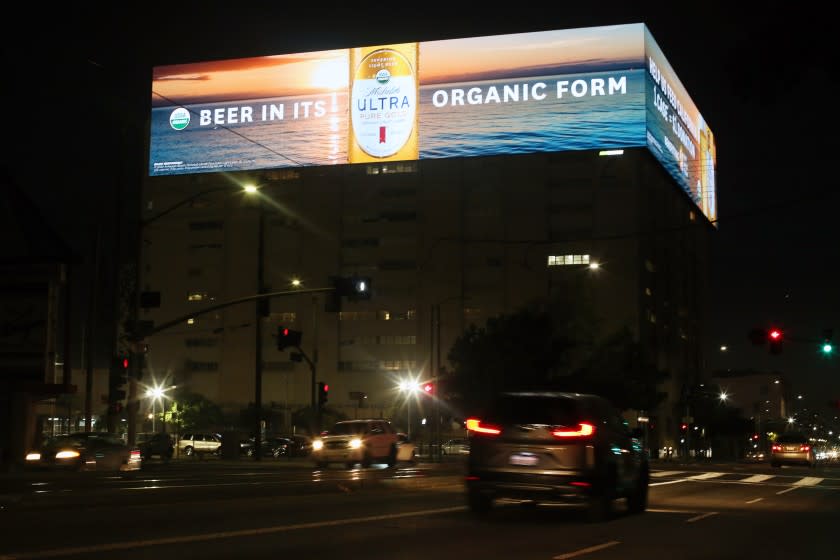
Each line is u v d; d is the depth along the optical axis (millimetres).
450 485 23172
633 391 74250
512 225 108250
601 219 105562
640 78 101812
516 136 104750
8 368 41500
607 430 15664
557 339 66375
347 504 17078
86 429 45906
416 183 111938
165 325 37500
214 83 116250
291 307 113375
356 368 110562
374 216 112438
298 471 33188
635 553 11867
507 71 105938
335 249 112812
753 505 19969
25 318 41812
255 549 11062
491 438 15172
